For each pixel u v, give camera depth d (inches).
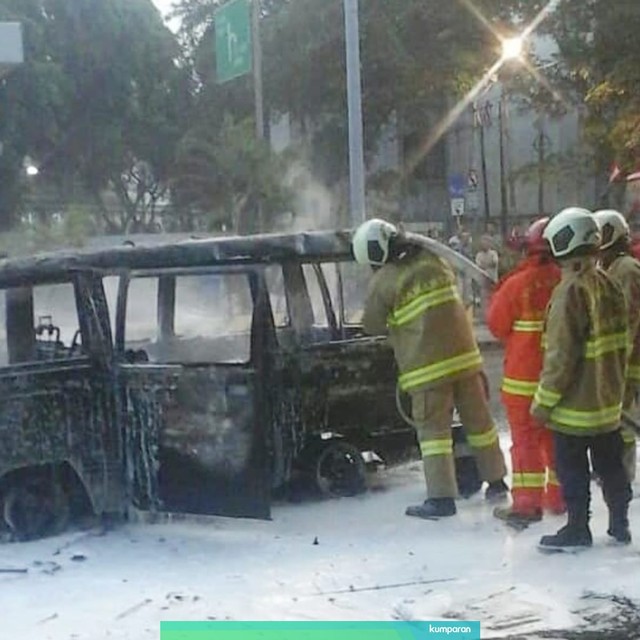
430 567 203.9
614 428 209.5
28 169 1396.4
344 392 250.4
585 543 211.0
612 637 168.2
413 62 1096.8
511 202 1349.7
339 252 243.6
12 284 232.2
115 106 1425.9
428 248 239.1
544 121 1332.4
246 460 221.0
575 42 947.3
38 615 182.7
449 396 236.2
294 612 181.3
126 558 217.8
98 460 231.9
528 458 233.1
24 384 225.3
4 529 231.5
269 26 1186.6
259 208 1091.9
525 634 169.9
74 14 1363.2
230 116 1189.7
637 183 639.1
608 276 213.3
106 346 233.3
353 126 621.3
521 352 231.8
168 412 227.0
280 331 251.3
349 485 261.1
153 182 1523.1
